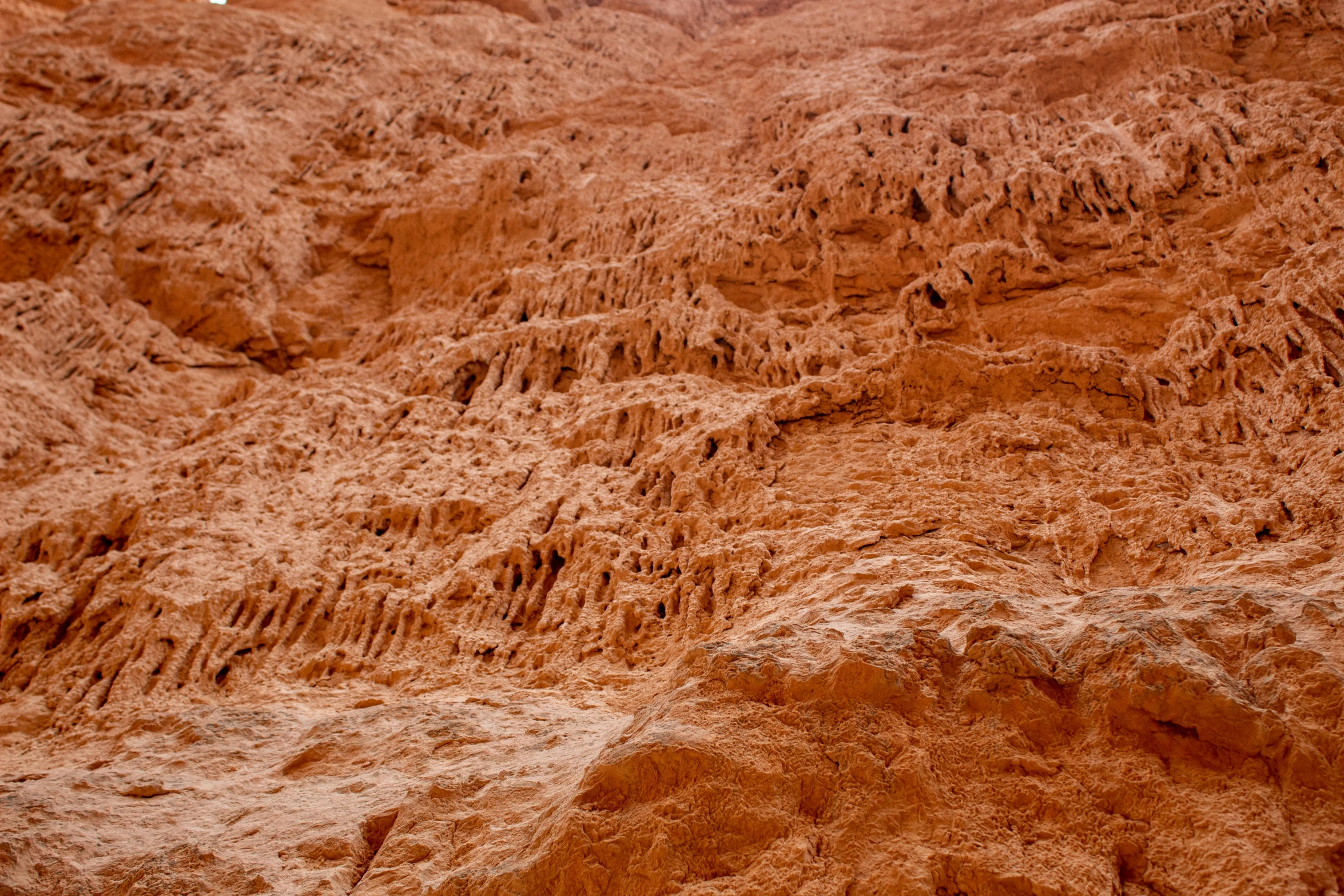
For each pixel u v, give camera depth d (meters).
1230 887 1.67
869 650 2.37
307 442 6.72
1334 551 3.32
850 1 14.48
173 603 4.90
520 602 4.75
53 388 8.47
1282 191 6.17
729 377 6.90
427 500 5.63
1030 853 1.86
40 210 10.22
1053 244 6.91
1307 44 8.23
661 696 2.54
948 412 5.51
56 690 4.69
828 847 1.93
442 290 9.73
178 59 13.07
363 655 4.57
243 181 11.05
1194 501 4.04
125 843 2.71
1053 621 2.71
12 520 6.31
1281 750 1.91
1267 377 4.97
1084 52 9.32
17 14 17.53
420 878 2.22
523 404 6.88
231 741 3.66
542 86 13.20
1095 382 5.42
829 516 4.60
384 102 12.52
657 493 5.34
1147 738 2.04
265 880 2.33
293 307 10.18
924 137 8.37
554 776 2.59
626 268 8.28
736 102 12.19
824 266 7.66
